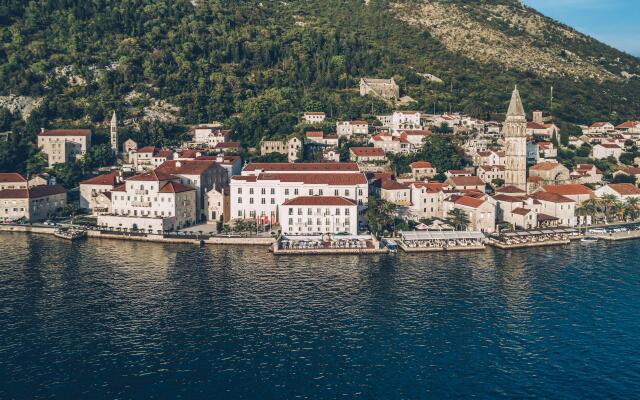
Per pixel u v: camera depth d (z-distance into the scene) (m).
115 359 124.94
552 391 112.62
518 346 130.75
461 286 169.50
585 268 188.50
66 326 140.50
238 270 184.62
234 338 134.50
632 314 148.12
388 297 159.75
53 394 111.94
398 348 130.00
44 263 191.38
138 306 152.62
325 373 119.31
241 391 112.88
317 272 182.88
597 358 125.25
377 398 110.31
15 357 125.56
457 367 121.75
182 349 129.25
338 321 143.50
